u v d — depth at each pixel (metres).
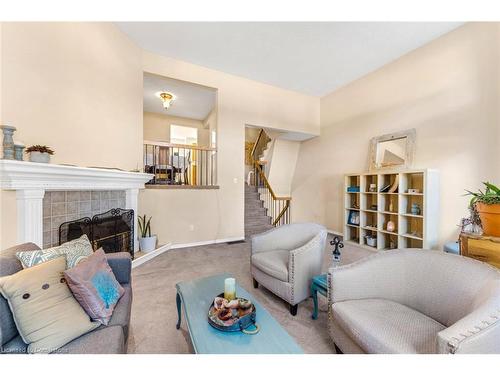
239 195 4.72
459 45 3.08
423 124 3.51
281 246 2.55
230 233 4.63
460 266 1.28
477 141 2.91
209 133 6.76
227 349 1.05
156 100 5.55
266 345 1.08
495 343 0.89
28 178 1.81
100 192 2.83
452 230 3.14
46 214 2.12
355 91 4.75
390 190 3.66
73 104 2.44
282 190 6.82
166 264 3.20
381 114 4.20
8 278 1.08
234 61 4.07
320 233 2.19
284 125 5.21
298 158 6.60
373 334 1.11
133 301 2.14
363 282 1.46
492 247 1.60
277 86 5.08
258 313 1.32
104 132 2.90
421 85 3.55
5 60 1.82
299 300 1.94
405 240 3.58
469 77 2.98
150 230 3.81
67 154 2.37
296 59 3.98
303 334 1.67
